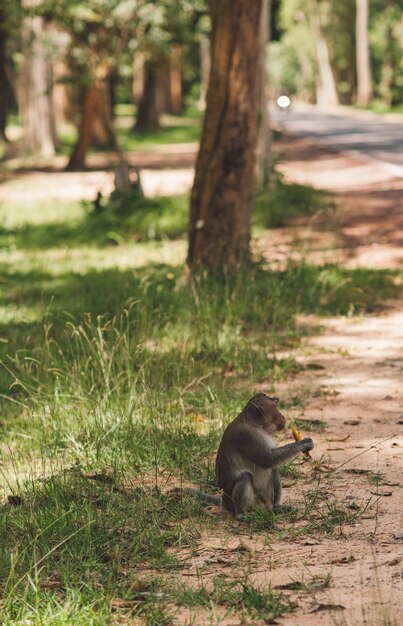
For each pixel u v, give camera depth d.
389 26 99.38
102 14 33.16
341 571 6.45
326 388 11.57
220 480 7.78
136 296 15.29
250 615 5.80
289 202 26.62
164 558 6.91
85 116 42.59
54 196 33.91
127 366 10.88
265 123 28.61
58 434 9.82
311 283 16.45
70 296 17.56
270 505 7.76
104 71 33.78
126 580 6.56
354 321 15.02
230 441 7.69
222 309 14.38
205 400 10.82
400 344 13.59
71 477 8.53
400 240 21.80
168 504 7.98
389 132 60.19
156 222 25.53
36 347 12.60
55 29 38.81
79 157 42.94
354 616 5.62
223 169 16.70
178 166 44.12
